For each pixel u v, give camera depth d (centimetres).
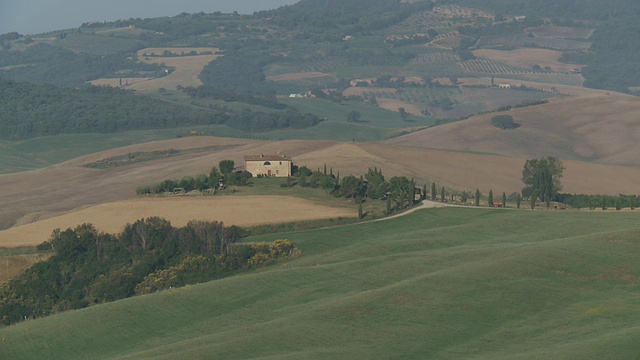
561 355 19375
